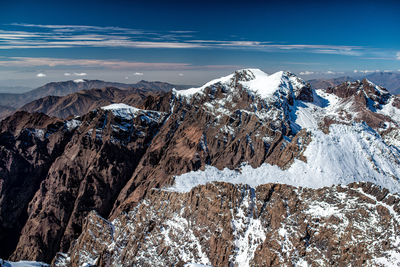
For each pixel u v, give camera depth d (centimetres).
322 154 16612
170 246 14775
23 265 15350
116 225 17600
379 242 9831
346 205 11581
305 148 17375
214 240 13825
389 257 9369
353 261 9975
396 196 10956
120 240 16550
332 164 16050
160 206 17012
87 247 17062
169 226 15700
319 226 11425
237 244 13312
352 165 16338
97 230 17375
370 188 11825
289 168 16925
